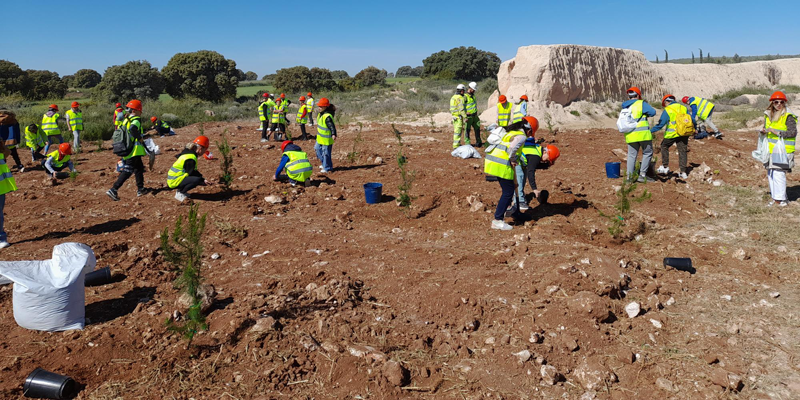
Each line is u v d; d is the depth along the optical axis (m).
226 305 4.62
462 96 13.09
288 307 4.57
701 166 10.12
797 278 5.39
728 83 34.94
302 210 8.12
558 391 3.55
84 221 7.34
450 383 3.62
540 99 22.05
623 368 3.80
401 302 4.80
